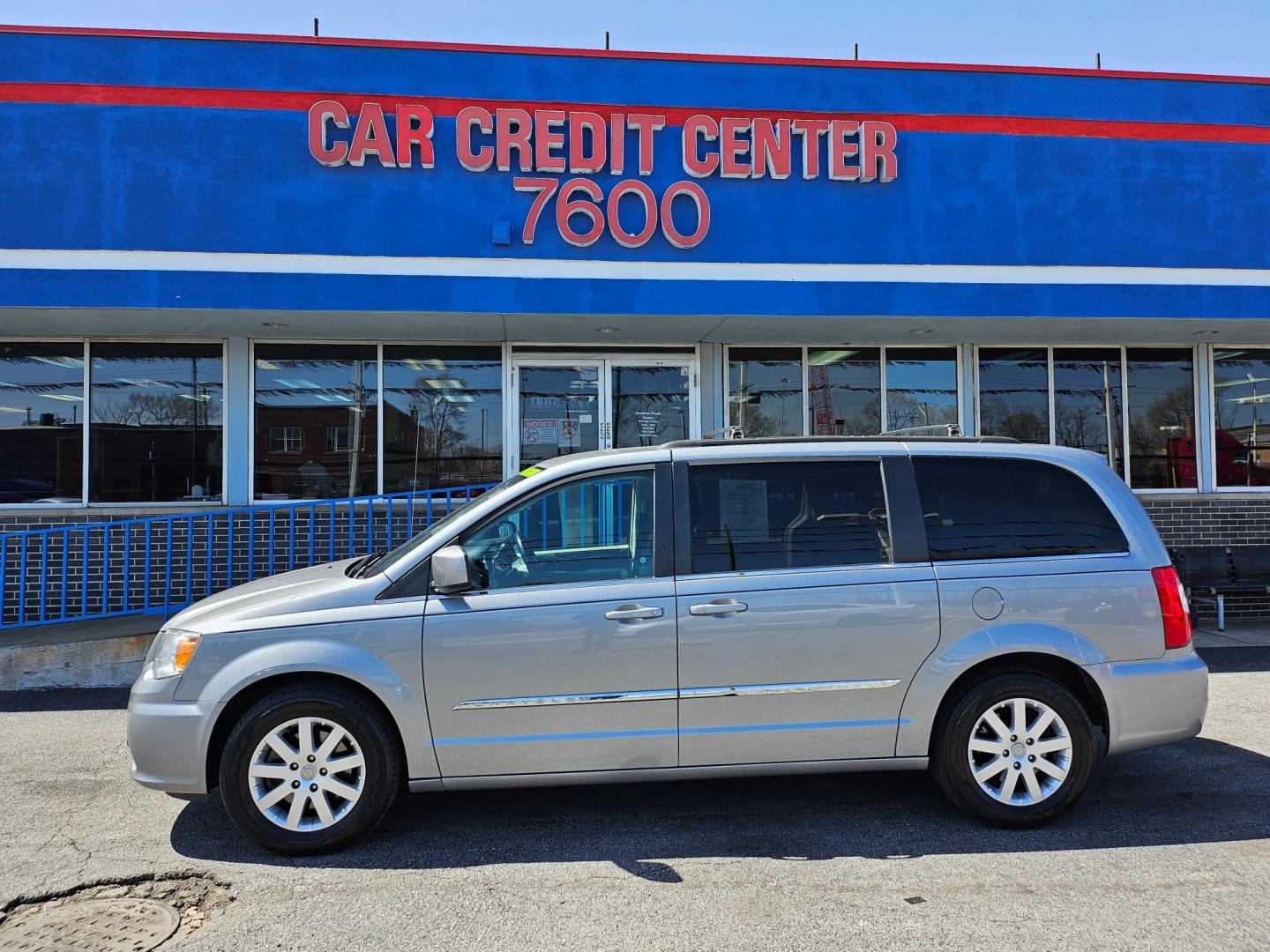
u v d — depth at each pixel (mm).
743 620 4062
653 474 4297
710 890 3625
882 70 8727
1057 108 8883
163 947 3213
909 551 4227
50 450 8820
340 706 3914
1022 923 3334
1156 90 8992
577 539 4211
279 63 8016
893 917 3389
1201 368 10125
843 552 4219
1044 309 8758
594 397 9602
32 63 7758
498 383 9477
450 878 3748
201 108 7910
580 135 8312
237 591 4551
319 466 9125
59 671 6996
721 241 8461
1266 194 9078
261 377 9086
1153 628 4250
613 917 3410
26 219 7699
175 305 7801
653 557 4164
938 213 8719
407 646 3938
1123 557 4320
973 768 4145
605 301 8297
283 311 7969
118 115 7820
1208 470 10070
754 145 8500
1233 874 3730
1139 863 3836
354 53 8117
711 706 4055
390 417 9273
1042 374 10008
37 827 4316
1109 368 10078
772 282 8492
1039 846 4016
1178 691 4238
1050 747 4152
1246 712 6105
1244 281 9000
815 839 4121
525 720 3994
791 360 9828
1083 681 4285
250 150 7949
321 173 8023
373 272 8047
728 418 9734
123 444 8898
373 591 4047
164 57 7887
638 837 4160
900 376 9922
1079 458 4508
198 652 3945
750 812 4465
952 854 3938
